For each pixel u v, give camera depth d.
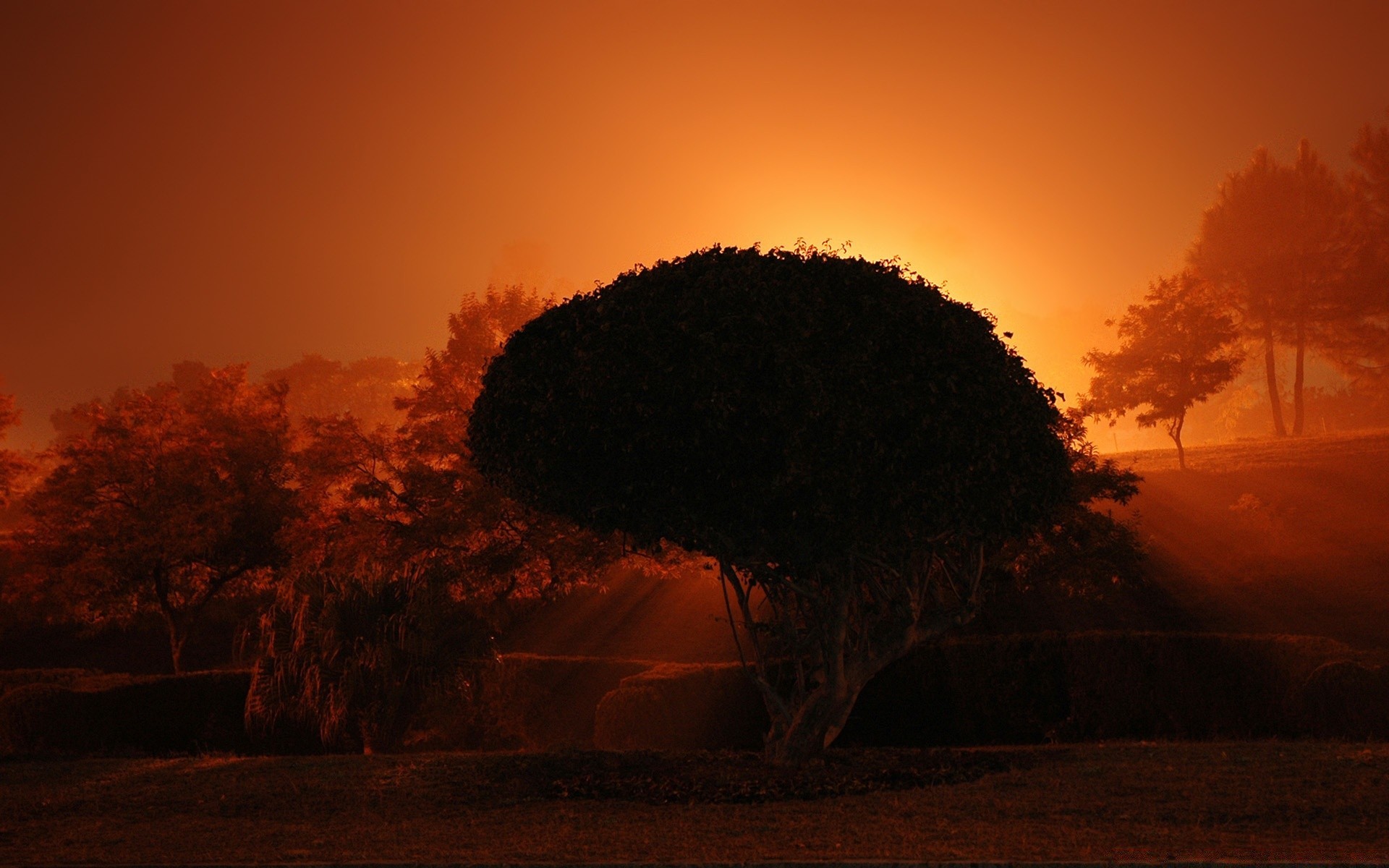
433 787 10.89
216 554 31.67
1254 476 41.56
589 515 12.12
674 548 24.73
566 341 11.45
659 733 17.12
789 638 13.12
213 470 32.28
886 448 10.50
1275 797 8.87
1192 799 8.98
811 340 10.67
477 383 29.02
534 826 9.07
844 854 7.63
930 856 7.44
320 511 30.06
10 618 36.47
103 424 32.06
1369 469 39.81
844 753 12.86
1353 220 64.38
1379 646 25.27
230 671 19.50
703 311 10.71
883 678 18.80
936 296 11.56
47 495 31.38
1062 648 17.78
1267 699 16.09
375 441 29.33
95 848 8.48
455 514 26.14
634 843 8.24
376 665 15.70
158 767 12.39
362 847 8.30
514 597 28.53
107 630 36.69
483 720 16.81
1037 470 11.66
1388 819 8.10
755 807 9.66
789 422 10.32
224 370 34.00
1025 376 11.88
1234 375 45.84
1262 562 32.09
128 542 30.28
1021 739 17.84
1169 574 32.06
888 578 13.26
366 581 16.53
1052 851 7.48
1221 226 67.06
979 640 18.38
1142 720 17.00
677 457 10.85
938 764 11.88
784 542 11.61
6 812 10.16
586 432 11.16
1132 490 24.34
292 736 18.69
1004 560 21.61
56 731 18.11
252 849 8.31
